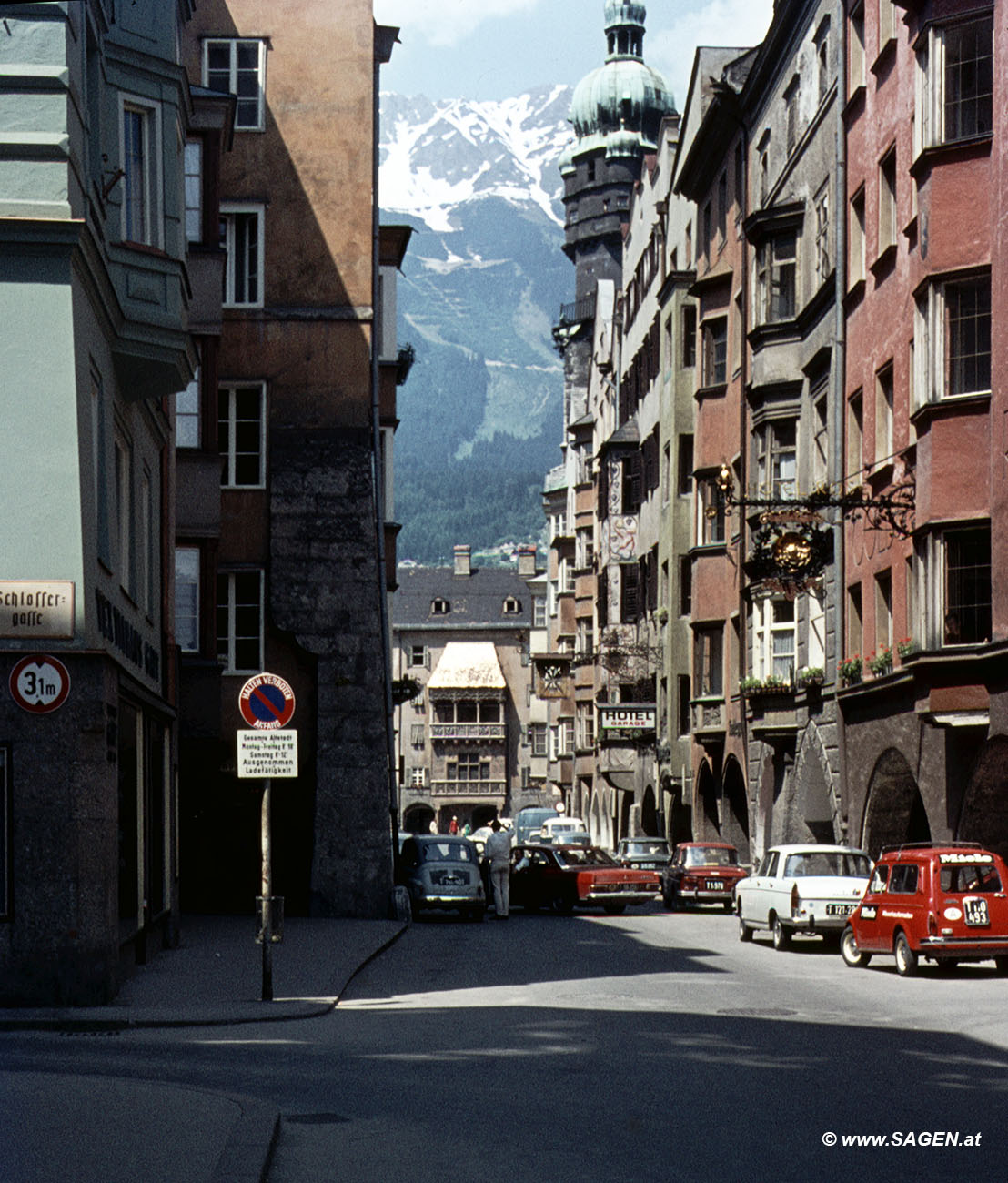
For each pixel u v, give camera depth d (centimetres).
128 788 2192
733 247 4869
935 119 2881
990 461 2761
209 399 3173
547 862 4197
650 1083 1246
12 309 1825
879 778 3353
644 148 12638
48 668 1805
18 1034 1593
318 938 2906
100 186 2036
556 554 10756
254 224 3766
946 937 2220
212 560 3183
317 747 3653
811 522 3350
